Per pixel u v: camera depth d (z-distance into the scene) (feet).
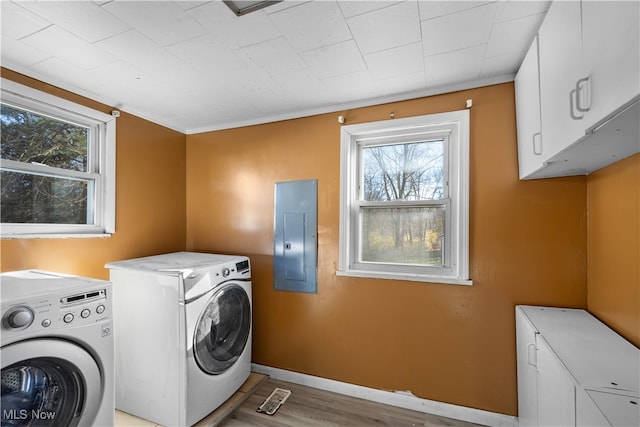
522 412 5.45
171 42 4.86
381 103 7.11
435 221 6.84
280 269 8.05
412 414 6.51
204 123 8.80
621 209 4.39
